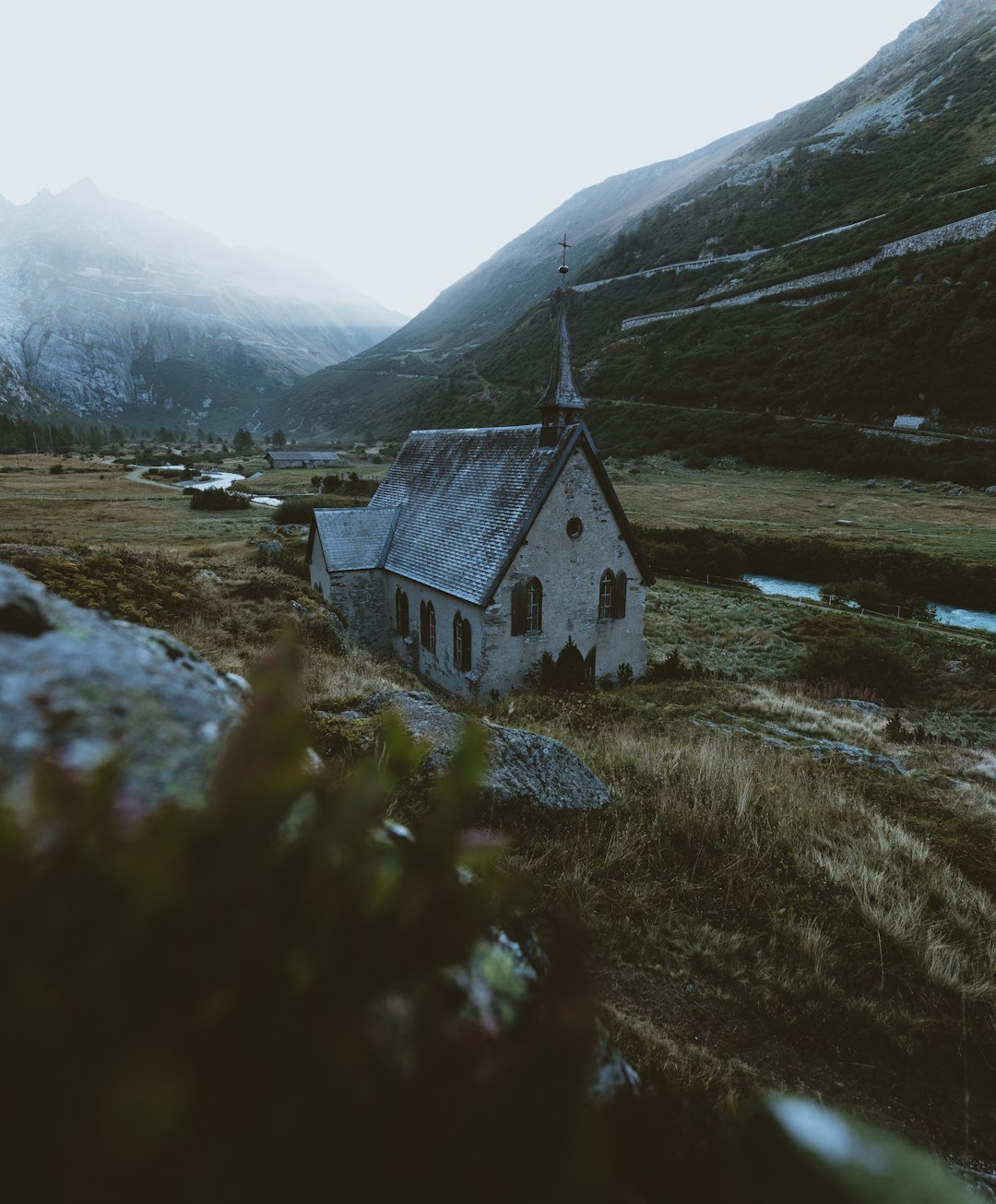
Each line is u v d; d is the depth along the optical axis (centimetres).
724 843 761
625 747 1071
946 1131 461
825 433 9138
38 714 135
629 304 16550
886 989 583
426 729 779
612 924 608
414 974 91
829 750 1360
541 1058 101
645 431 10825
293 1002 78
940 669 3042
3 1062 58
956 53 19288
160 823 78
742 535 5378
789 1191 133
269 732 88
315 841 94
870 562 4616
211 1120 64
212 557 4019
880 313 10162
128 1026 63
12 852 68
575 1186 93
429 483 2805
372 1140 84
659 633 3544
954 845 862
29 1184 53
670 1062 429
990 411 8281
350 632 2783
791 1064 496
